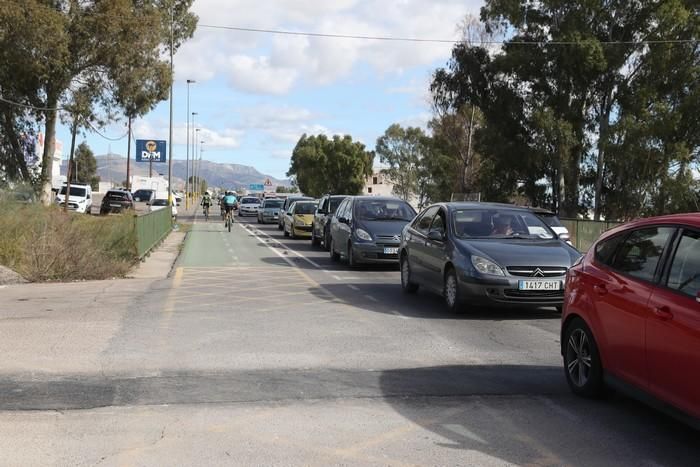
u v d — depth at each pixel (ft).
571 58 125.39
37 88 119.03
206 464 13.94
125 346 24.93
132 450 14.69
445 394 19.24
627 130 120.16
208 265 57.88
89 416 16.92
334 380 20.57
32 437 15.40
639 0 126.62
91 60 114.73
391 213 56.59
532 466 14.06
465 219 34.99
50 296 37.91
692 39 121.29
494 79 143.33
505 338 27.04
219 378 20.67
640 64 129.08
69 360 22.66
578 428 16.42
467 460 14.34
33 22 99.25
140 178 241.96
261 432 15.93
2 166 121.70
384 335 27.43
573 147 131.85
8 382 19.93
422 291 41.27
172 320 30.48
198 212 215.31
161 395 18.81
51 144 122.72
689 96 117.91
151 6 119.14
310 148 320.50
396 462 14.19
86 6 111.14
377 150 303.07
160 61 122.93
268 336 27.07
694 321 14.03
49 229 49.24
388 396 18.98
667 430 16.31
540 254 31.07
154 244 72.59
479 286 30.42
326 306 35.01
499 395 19.19
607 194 142.61
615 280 17.56
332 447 15.02
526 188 152.66
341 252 58.85
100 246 50.44
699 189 120.67
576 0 128.67
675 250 15.83
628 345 16.48
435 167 228.63
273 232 111.24
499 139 139.74
